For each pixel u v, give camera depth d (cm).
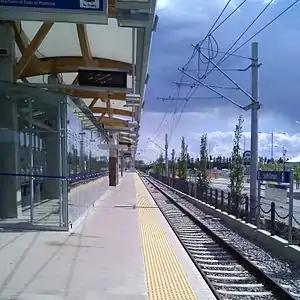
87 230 1248
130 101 1872
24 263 809
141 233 1237
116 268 793
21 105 1266
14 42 1284
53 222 1216
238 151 2031
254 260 1084
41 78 1769
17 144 1262
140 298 620
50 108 1252
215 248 1260
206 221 1928
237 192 1961
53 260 840
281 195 1384
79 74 1289
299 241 1123
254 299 740
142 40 1070
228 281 870
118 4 813
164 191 4191
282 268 994
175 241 1152
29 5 759
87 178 1791
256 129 1723
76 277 719
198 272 817
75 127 1409
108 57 1484
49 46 1384
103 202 2338
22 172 1251
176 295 648
